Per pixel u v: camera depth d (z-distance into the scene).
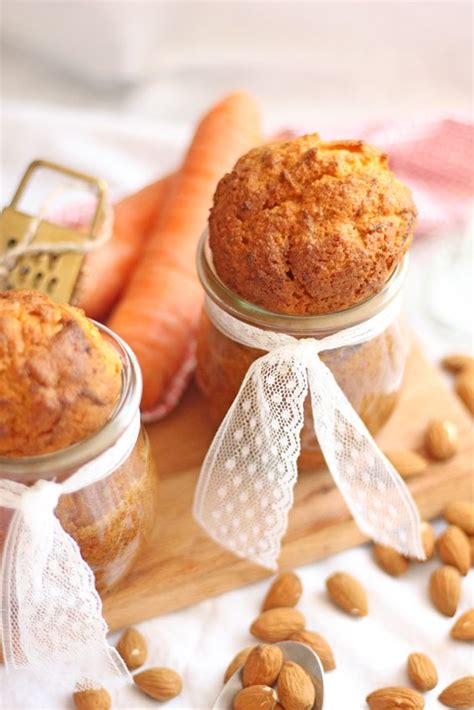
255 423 0.50
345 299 0.48
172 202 0.65
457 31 0.94
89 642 0.47
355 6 0.93
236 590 0.53
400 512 0.53
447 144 0.75
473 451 0.57
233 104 0.69
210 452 0.51
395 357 0.52
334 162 0.48
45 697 0.49
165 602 0.52
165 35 0.94
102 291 0.63
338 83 0.95
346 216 0.47
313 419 0.51
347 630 0.52
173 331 0.60
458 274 0.71
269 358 0.48
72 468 0.43
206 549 0.53
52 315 0.43
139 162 0.79
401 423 0.58
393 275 0.49
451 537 0.54
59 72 0.94
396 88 0.94
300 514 0.54
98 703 0.48
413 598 0.53
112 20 0.89
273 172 0.48
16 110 0.80
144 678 0.49
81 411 0.42
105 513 0.46
